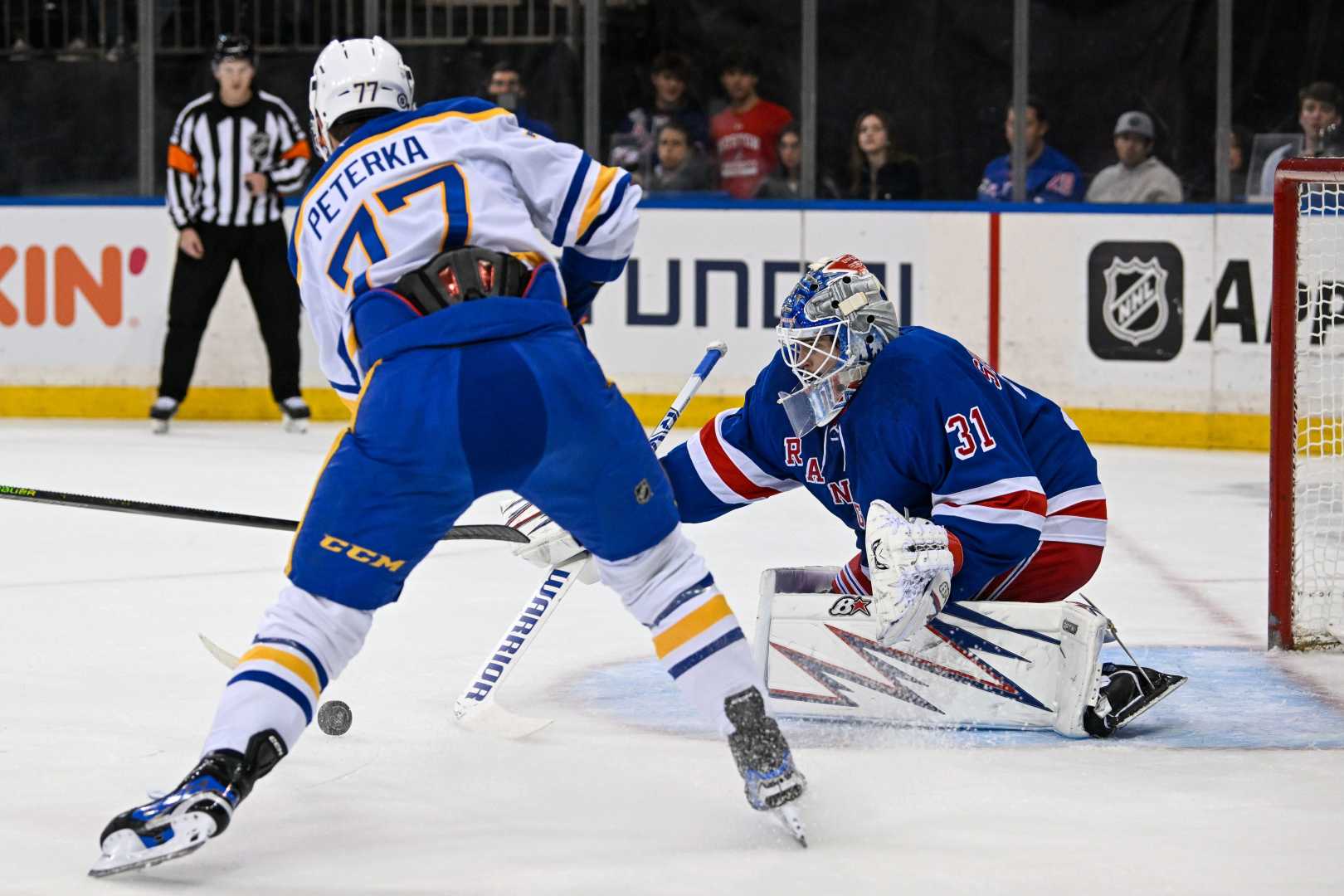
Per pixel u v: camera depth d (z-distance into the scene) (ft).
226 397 101.86
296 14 101.96
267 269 94.22
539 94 100.01
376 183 27.20
